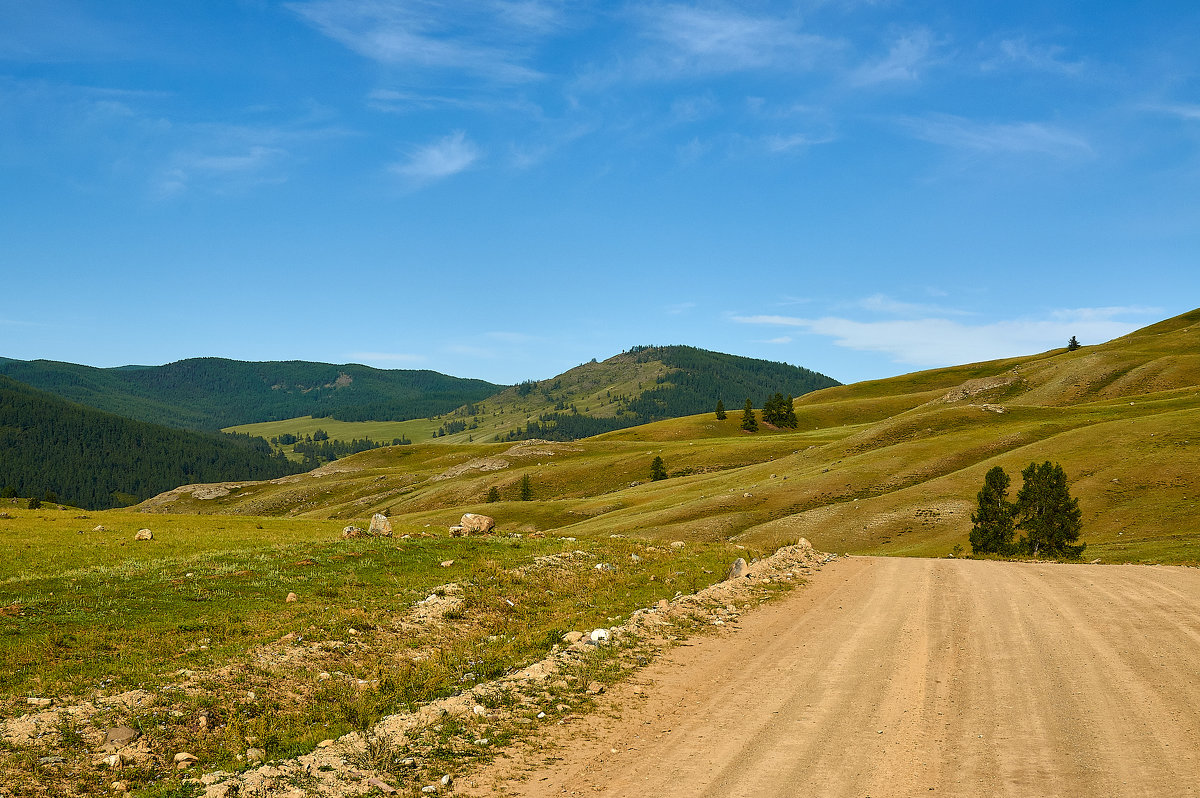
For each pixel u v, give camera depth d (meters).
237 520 48.78
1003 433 102.88
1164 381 151.38
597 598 23.30
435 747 11.24
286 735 12.17
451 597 22.02
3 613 17.64
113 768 10.81
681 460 163.25
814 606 22.14
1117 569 29.06
